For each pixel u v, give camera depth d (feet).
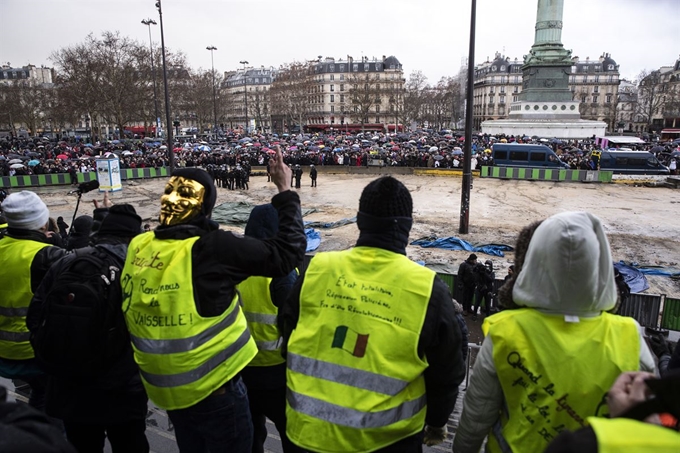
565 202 96.68
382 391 7.46
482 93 492.54
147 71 251.60
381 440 7.47
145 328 8.61
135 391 10.32
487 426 7.97
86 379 9.86
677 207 91.81
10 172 126.11
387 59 484.33
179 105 354.74
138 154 169.37
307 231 68.54
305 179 134.51
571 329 7.10
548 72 245.65
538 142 194.49
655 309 37.19
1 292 12.14
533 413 7.12
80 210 92.68
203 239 8.87
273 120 497.87
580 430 4.44
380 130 455.63
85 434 10.59
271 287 11.07
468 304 40.91
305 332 8.10
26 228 12.54
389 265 8.05
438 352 7.79
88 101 241.14
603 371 6.86
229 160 148.87
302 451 11.54
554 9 238.27
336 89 485.56
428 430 9.52
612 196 104.06
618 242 66.49
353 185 122.52
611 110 459.32
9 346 12.26
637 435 4.16
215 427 9.21
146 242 9.33
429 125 550.36
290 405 7.91
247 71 586.45
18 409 4.66
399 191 8.21
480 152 164.66
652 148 185.47
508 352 7.36
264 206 11.45
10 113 360.28
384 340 7.55
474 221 79.30
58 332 9.01
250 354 9.46
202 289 8.61
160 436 15.01
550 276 7.01
